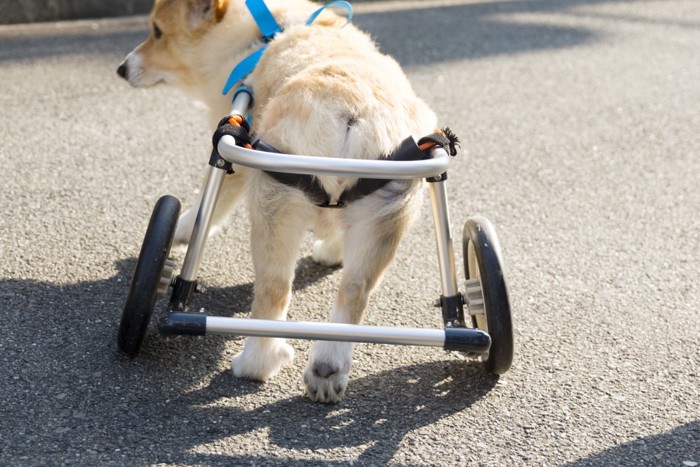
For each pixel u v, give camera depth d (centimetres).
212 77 412
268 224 296
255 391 301
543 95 674
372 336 273
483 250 301
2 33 748
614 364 332
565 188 507
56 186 459
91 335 327
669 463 273
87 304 348
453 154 305
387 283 390
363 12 904
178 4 409
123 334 298
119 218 429
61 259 383
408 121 301
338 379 290
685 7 1028
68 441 264
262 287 302
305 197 290
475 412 296
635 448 281
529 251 426
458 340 276
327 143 285
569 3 1025
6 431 267
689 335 357
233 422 281
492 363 305
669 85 718
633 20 950
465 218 460
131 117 571
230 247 415
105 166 491
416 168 267
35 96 598
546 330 355
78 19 809
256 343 306
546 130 601
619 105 661
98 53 704
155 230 296
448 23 881
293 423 283
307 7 398
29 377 297
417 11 926
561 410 301
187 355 319
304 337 272
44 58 683
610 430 290
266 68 346
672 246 440
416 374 319
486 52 784
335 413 291
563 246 434
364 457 268
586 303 379
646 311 375
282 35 361
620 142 586
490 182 509
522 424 291
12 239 397
